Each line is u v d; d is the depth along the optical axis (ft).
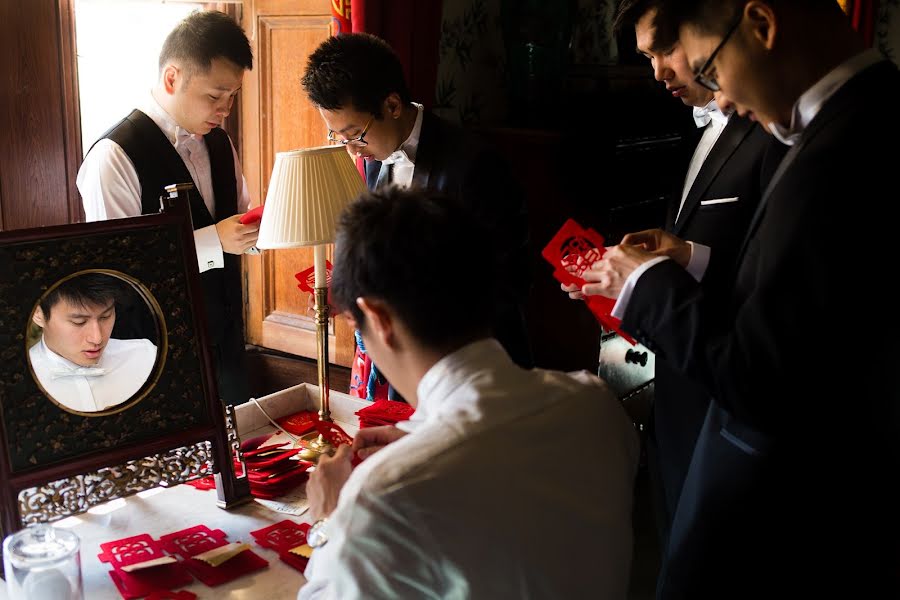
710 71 4.70
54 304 4.89
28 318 4.82
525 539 3.13
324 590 3.24
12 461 4.79
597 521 3.34
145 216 5.21
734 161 6.45
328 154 6.07
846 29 4.59
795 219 4.35
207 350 5.41
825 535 4.83
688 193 6.83
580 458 3.36
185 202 5.37
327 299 6.16
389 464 3.11
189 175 8.05
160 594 4.52
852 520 4.76
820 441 4.71
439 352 3.42
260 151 10.96
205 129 8.09
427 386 3.43
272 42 10.59
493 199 7.28
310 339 11.27
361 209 3.45
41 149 9.09
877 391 4.50
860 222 4.27
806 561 4.89
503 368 3.44
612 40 11.80
